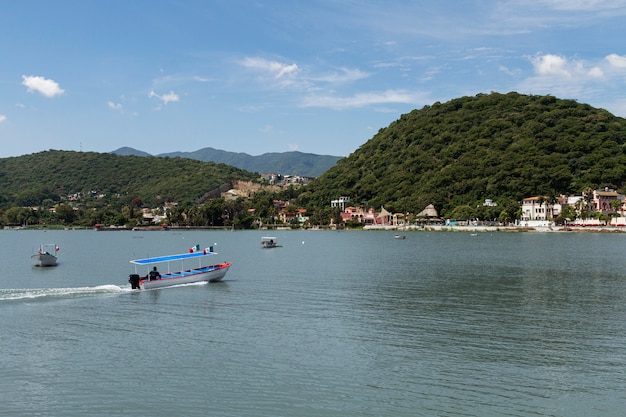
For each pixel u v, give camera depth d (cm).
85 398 3409
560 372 3803
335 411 3222
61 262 12469
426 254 14288
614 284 7975
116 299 6606
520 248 16300
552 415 3158
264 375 3772
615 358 4109
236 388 3550
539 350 4312
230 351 4312
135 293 7062
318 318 5491
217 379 3703
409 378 3703
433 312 5791
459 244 18862
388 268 10456
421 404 3300
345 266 10938
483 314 5688
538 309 5956
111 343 4566
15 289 7319
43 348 4416
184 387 3566
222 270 8250
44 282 8756
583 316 5578
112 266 11488
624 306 6147
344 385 3591
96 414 3194
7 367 3950
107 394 3466
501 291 7281
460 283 8106
